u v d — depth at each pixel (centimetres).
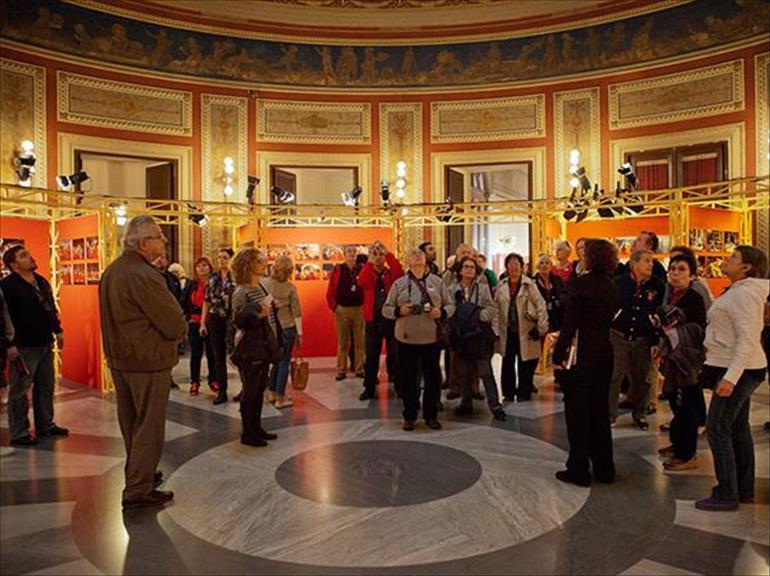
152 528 421
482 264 797
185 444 611
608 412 499
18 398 611
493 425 670
